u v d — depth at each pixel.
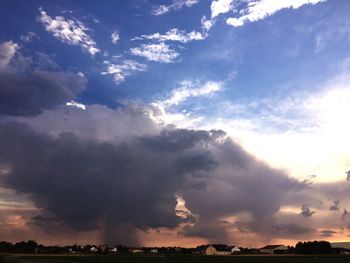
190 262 133.50
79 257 176.00
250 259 164.00
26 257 173.50
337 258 173.88
